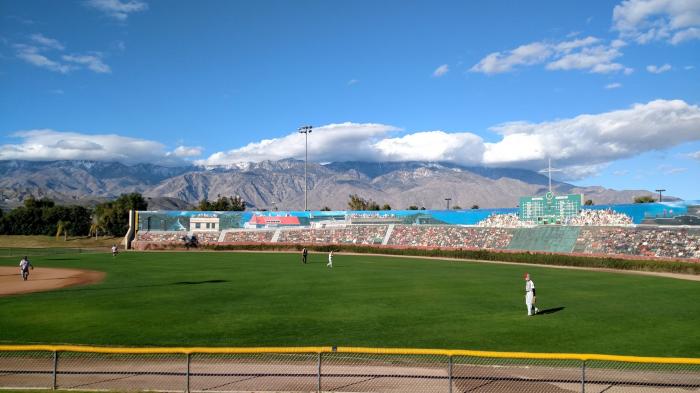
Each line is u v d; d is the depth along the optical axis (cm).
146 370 1886
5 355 2109
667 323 2912
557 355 1517
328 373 1853
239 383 1728
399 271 6219
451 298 3869
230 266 6869
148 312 3228
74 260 7938
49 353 2153
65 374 1831
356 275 5647
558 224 9444
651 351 2270
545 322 2928
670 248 7412
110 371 1866
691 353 2236
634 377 1831
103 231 15038
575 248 8394
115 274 5731
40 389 1580
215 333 2617
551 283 5016
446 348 2316
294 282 4934
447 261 8375
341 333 2622
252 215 12312
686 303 3691
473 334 2606
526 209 10162
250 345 2362
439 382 1759
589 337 2544
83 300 3744
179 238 11956
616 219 9106
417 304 3569
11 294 4094
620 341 2462
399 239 11006
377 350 1566
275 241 11869
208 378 1784
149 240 11931
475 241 10100
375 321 2945
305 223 12112
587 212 9444
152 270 6225
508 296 4006
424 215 11481
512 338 2520
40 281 5044
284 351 1584
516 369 1939
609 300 3841
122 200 16712
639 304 3641
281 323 2880
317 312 3244
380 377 1808
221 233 12144
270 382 1739
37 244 13138
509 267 7169
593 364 2028
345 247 10869
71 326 2780
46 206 17862
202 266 6856
